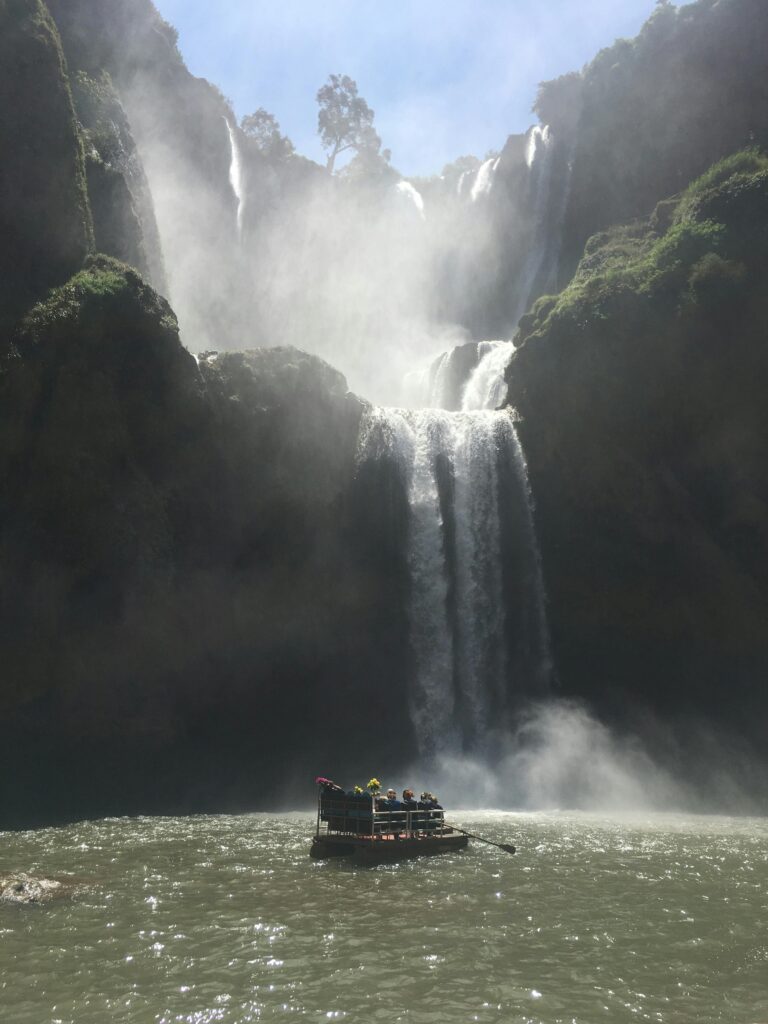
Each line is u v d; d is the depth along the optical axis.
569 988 10.75
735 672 38.72
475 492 40.75
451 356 53.12
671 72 56.00
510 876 17.28
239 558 37.84
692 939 12.84
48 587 32.12
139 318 33.88
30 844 21.44
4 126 34.31
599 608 40.31
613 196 58.31
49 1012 9.92
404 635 40.06
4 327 32.81
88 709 33.59
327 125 75.25
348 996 10.44
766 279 38.34
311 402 38.34
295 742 38.88
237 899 15.11
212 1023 9.64
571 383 39.81
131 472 34.22
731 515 39.25
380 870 17.88
